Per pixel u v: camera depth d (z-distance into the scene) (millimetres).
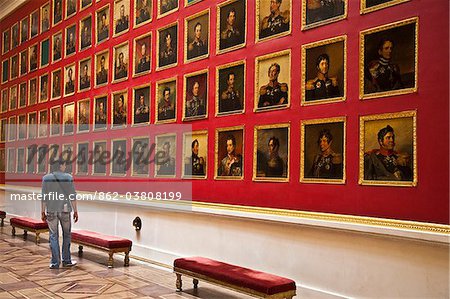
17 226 13141
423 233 5480
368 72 6305
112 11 11867
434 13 5625
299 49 7242
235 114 8281
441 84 5523
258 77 7906
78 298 7062
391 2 6062
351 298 6316
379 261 6039
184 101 9453
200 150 9023
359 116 6379
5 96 17719
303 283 6961
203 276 7055
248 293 6332
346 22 6602
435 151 5551
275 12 7672
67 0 13914
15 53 17047
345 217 6391
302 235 7023
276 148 7527
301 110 7168
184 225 9312
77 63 13289
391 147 6004
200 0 9148
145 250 10195
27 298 7047
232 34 8438
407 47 5891
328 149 6762
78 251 11109
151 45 10453
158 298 7164
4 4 17531
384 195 6039
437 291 5453
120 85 11453
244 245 7977
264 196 7664
